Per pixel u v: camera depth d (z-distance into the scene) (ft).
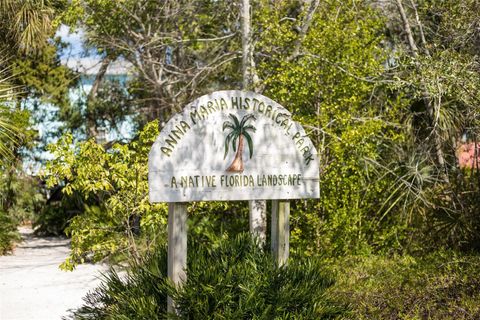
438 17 38.86
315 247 33.42
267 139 22.09
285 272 21.81
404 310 23.88
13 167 54.65
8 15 49.29
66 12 44.86
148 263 23.81
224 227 36.09
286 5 38.52
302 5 39.86
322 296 21.53
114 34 46.01
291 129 22.36
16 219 57.72
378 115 36.29
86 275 37.17
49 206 60.44
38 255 47.55
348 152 33.55
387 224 35.45
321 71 33.71
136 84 50.72
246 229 35.99
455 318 23.20
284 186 22.30
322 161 33.68
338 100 33.65
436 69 28.53
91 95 58.75
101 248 27.94
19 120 45.65
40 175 27.30
